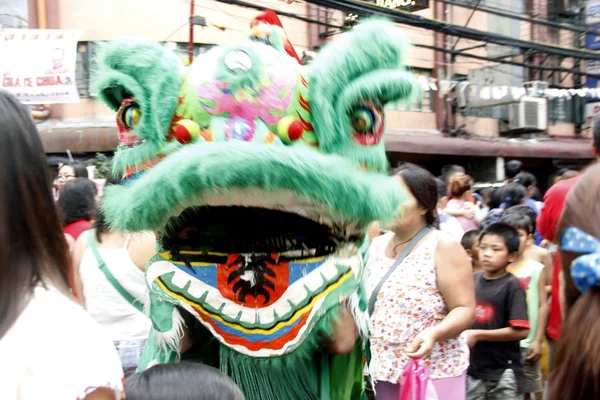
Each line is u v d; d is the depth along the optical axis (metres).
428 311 2.51
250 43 1.62
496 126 12.94
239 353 1.62
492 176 12.33
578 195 1.33
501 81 12.23
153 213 1.51
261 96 1.55
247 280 1.61
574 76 14.15
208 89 1.56
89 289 2.55
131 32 9.16
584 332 1.25
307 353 1.66
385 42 1.58
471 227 5.43
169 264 1.67
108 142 8.46
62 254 1.04
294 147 1.47
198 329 1.77
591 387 1.23
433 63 11.95
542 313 3.72
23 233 0.98
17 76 7.11
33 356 0.93
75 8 8.91
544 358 3.90
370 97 1.58
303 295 1.60
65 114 8.92
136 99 1.59
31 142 1.00
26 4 8.67
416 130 11.95
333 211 1.52
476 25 12.50
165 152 1.58
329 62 1.59
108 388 0.97
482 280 3.42
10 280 0.96
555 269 3.36
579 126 14.59
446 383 2.51
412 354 2.29
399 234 2.65
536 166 13.97
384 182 1.63
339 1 7.37
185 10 9.38
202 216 1.66
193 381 1.32
